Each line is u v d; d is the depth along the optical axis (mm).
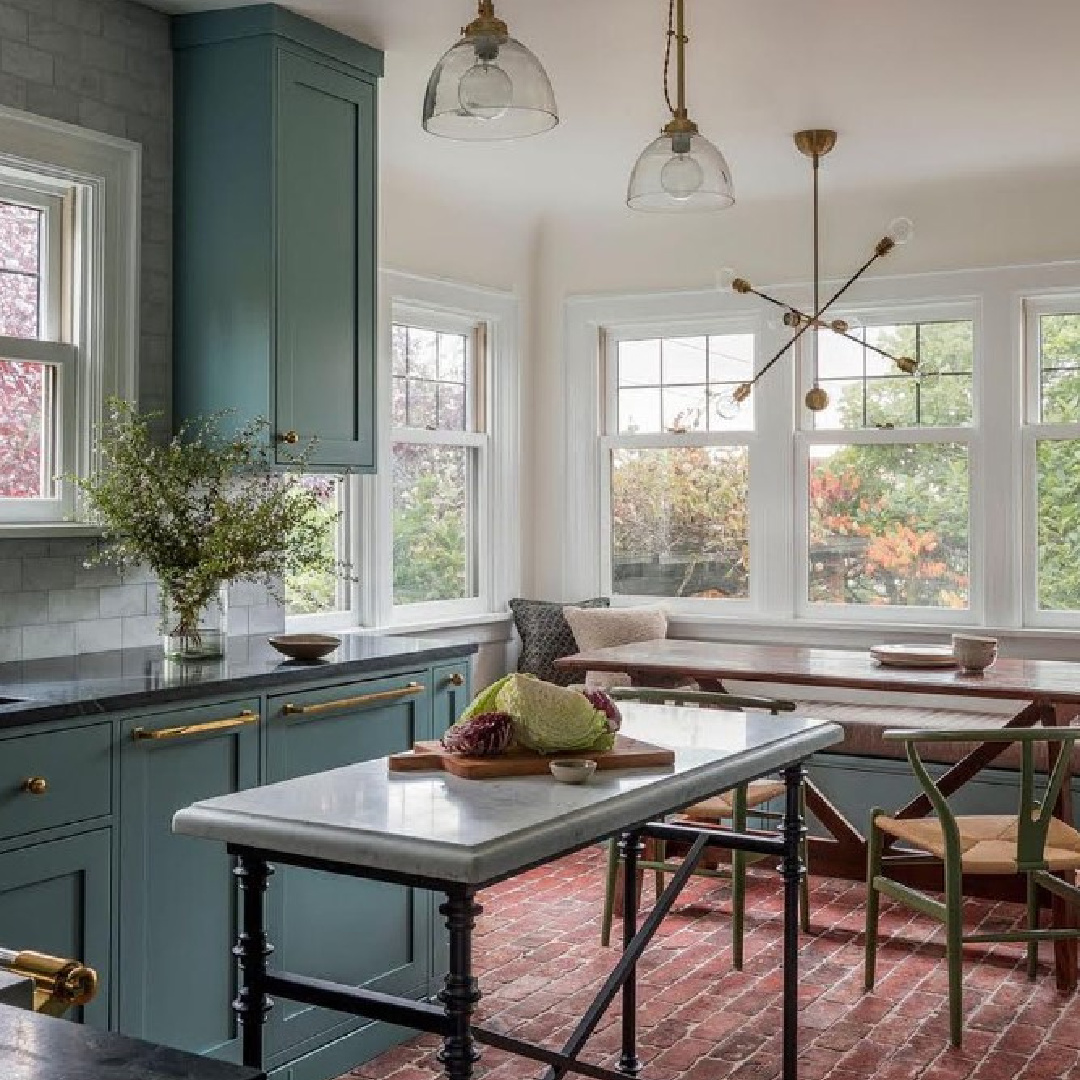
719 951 4383
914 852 4738
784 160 5703
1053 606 6043
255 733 3328
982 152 5574
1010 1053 3533
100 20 3846
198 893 3170
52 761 2826
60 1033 1013
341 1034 3496
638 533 6875
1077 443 5980
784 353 6426
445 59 2617
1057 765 3646
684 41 3346
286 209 4008
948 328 6203
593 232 6777
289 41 4008
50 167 3693
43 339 3793
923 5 3959
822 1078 3375
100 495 3559
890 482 6340
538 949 4398
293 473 4109
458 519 6559
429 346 6344
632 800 2291
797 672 4520
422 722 3885
